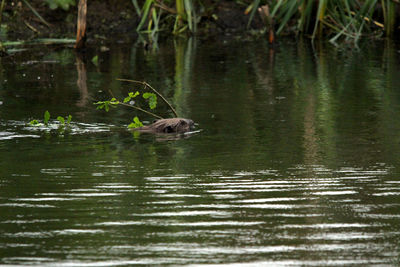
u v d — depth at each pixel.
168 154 11.82
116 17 31.39
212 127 14.27
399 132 13.59
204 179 10.05
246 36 30.16
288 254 7.02
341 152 11.88
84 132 13.73
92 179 10.03
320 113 15.62
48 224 7.95
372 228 7.81
